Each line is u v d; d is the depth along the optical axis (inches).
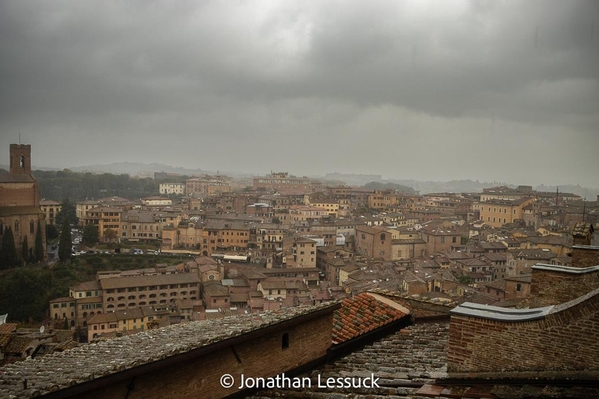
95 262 6146.7
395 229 7086.6
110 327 4244.6
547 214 6919.3
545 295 746.2
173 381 503.2
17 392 419.8
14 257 5871.1
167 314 4566.9
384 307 872.9
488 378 489.7
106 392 453.4
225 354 552.4
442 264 5511.8
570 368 452.8
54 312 4761.3
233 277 5536.4
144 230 7573.8
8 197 6363.2
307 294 4921.3
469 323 519.2
